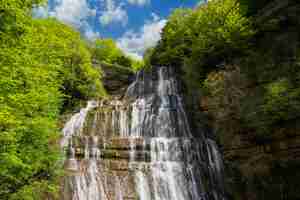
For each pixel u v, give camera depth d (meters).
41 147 11.34
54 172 12.63
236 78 13.91
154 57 30.83
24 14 9.10
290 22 12.66
